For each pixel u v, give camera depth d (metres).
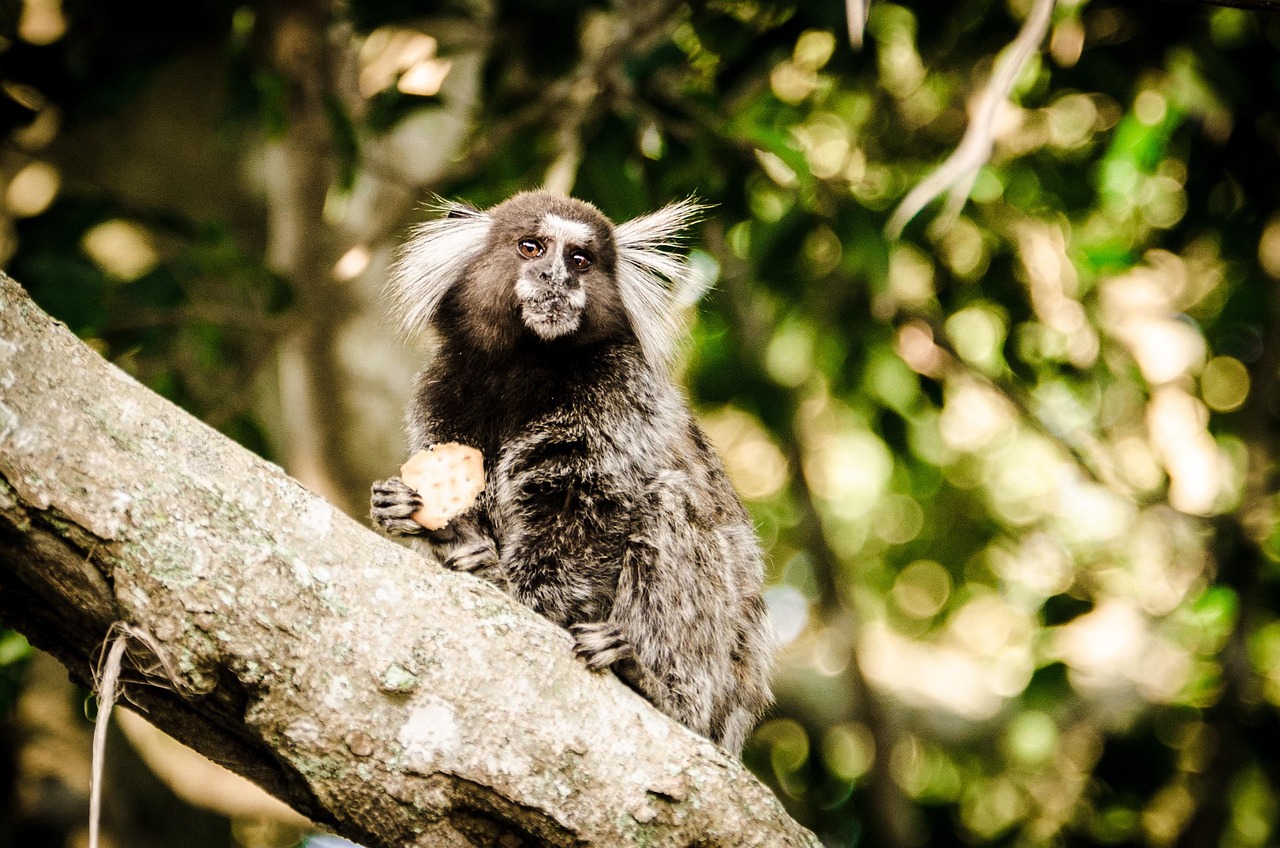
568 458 8.00
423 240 9.41
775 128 10.64
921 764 14.67
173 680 5.04
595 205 10.61
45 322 5.09
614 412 8.12
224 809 13.52
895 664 17.33
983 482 15.63
